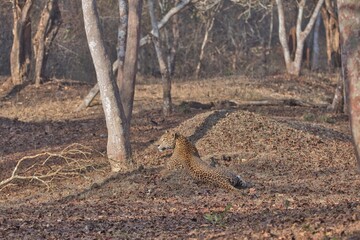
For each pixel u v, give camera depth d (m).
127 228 10.47
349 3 8.50
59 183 16.69
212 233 9.67
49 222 11.32
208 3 31.11
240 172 15.84
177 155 13.77
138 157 18.45
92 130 23.98
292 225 9.45
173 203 12.69
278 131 19.09
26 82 32.97
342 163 17.06
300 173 15.80
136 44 18.27
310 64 50.28
